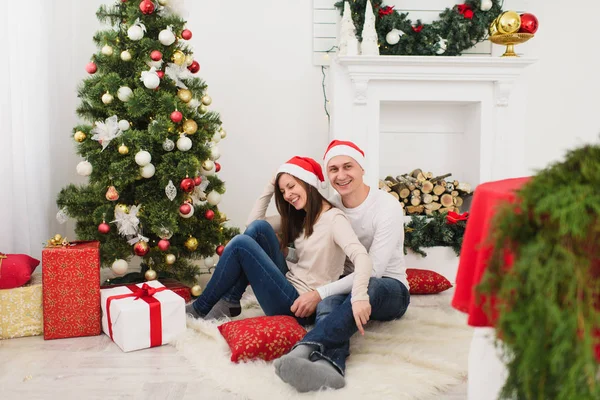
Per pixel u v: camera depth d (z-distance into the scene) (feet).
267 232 7.32
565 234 3.03
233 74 11.96
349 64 10.83
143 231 9.11
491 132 11.59
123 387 5.71
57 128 10.57
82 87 9.07
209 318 7.55
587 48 12.76
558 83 12.81
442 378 5.67
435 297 9.39
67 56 10.97
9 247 8.92
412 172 12.18
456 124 12.46
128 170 8.42
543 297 2.98
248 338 6.16
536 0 12.55
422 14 12.09
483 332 4.19
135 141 8.44
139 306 6.86
